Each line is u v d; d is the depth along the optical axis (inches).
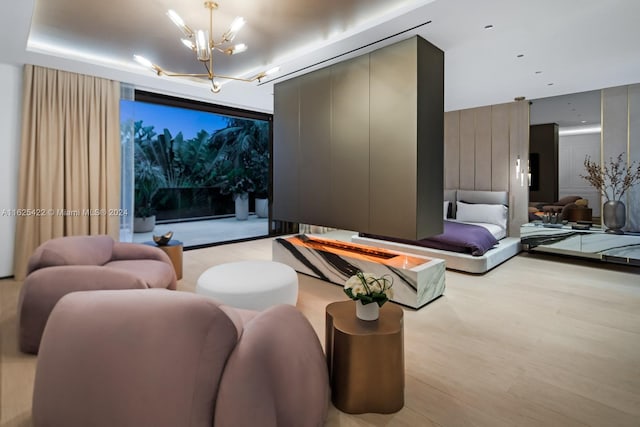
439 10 106.0
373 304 73.9
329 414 68.3
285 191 182.9
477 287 145.0
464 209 233.3
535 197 221.8
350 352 67.6
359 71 142.9
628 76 171.9
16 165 156.6
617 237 175.2
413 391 75.0
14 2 101.8
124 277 91.6
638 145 185.6
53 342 53.1
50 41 147.0
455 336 100.7
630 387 76.0
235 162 363.6
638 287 145.4
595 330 104.5
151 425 48.6
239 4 115.8
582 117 202.7
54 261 94.9
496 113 235.5
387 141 132.7
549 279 156.6
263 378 53.5
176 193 330.0
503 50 137.6
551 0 99.9
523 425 64.2
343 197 151.2
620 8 104.7
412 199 125.2
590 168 200.5
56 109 160.7
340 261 145.6
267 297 102.6
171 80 193.8
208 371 51.7
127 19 127.7
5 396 72.0
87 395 49.9
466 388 75.9
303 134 171.2
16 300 128.6
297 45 150.9
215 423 51.8
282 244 172.9
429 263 130.9
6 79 152.6
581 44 131.5
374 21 126.5
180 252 156.4
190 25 132.2
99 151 173.2
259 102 238.2
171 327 50.6
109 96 175.2
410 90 124.7
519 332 103.3
